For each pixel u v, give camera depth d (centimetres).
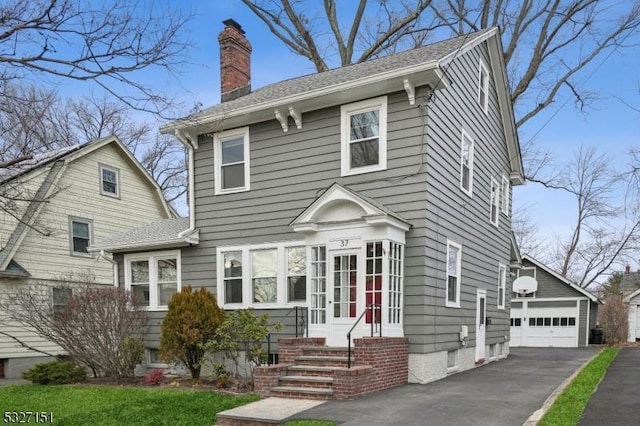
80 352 1251
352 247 1081
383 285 1028
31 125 814
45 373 1199
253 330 1097
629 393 848
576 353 1942
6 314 1617
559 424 641
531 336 2600
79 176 1975
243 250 1318
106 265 2020
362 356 950
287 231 1255
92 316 1238
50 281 1800
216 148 1384
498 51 1590
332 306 1100
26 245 1742
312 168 1230
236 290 1330
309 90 1180
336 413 761
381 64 1361
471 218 1395
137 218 2244
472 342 1366
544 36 2234
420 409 778
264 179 1302
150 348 1445
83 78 699
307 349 1050
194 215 1409
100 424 781
